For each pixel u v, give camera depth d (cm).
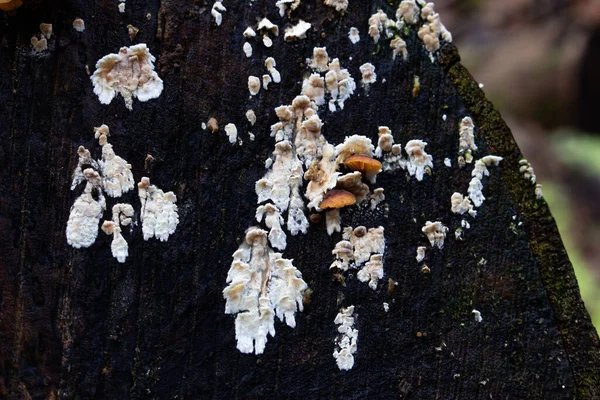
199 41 84
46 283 83
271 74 85
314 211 85
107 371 83
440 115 85
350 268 85
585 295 164
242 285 84
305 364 84
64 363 83
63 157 83
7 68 83
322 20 85
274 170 84
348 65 85
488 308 85
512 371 85
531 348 85
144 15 83
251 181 84
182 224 84
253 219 84
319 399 84
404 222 85
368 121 85
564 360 85
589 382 85
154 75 83
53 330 83
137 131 83
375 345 85
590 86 246
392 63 85
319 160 85
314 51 85
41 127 83
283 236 84
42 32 83
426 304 85
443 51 85
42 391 83
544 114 256
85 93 83
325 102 85
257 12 84
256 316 84
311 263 85
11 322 83
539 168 226
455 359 85
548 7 274
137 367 83
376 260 85
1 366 83
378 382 85
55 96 83
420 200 85
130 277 83
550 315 85
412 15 85
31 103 83
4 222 83
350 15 85
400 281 85
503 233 85
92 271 83
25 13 83
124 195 83
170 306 83
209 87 84
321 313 84
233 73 84
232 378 84
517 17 280
